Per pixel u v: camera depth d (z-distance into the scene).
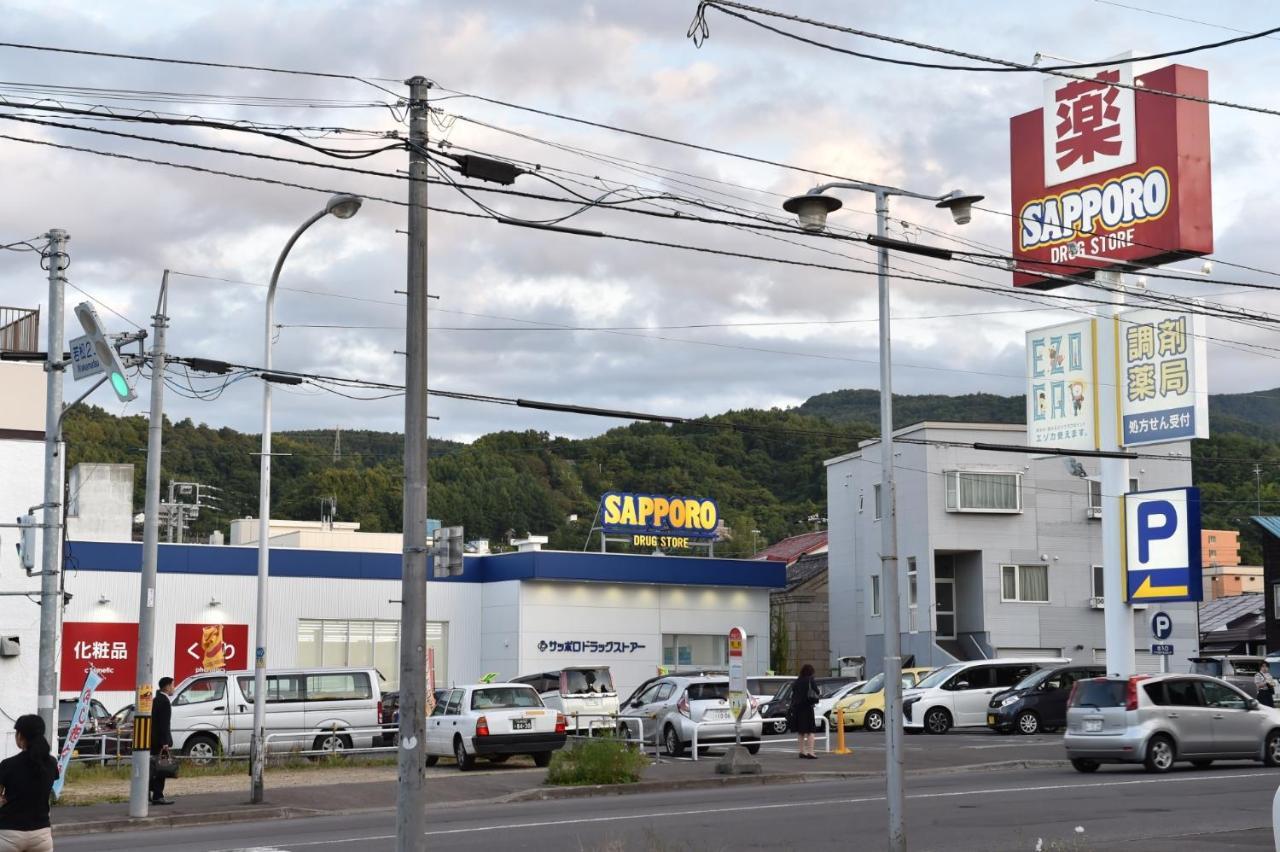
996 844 16.84
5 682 28.52
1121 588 37.81
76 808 23.12
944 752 31.11
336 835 18.91
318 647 49.38
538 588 51.69
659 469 119.19
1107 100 37.38
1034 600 55.56
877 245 16.56
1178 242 35.16
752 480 116.06
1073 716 26.19
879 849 16.55
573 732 34.25
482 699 29.83
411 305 15.07
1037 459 55.62
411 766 14.27
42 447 29.53
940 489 55.28
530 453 124.75
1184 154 35.56
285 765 30.84
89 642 45.41
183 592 47.25
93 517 52.47
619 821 19.45
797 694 30.25
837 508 61.75
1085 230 37.81
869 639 58.72
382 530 108.88
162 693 23.33
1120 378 37.31
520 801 23.95
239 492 111.38
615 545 104.25
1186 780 23.98
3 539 28.78
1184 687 26.02
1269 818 19.00
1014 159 40.19
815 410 161.62
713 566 54.59
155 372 22.98
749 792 24.22
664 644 53.97
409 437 14.81
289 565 49.06
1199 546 36.03
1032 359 39.78
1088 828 18.23
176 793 25.72
